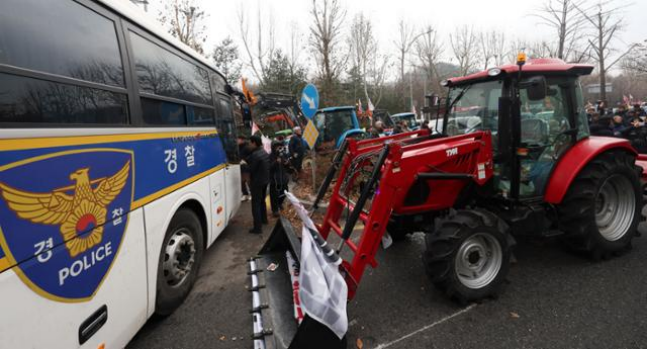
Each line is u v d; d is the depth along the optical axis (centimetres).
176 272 329
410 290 348
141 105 279
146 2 889
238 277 399
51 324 176
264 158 533
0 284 151
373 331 286
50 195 178
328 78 1827
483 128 379
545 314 296
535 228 358
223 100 502
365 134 1130
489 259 323
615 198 405
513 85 337
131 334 250
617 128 822
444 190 349
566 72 358
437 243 303
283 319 259
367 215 313
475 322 291
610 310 297
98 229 212
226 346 277
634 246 427
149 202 275
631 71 1588
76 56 212
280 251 353
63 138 190
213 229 428
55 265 179
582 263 385
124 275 239
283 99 1116
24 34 177
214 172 436
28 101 174
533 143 360
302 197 717
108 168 225
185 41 1174
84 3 223
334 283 232
